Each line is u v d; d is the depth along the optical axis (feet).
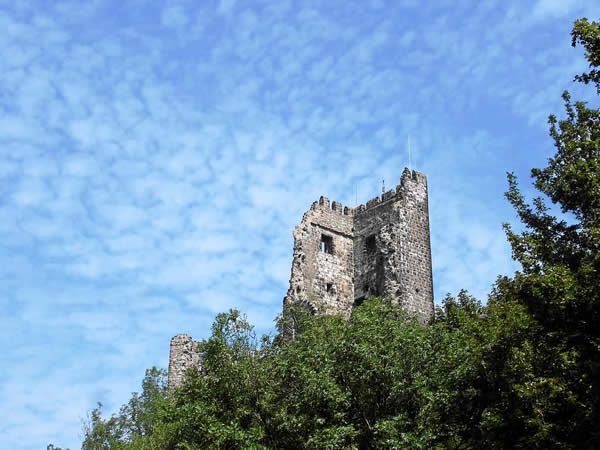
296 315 136.36
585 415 86.22
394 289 174.70
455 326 139.74
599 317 83.20
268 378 124.98
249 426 120.78
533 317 88.94
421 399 111.34
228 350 126.72
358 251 197.26
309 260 188.03
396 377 113.50
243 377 123.75
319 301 183.21
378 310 126.72
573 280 85.10
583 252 92.79
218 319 129.90
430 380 111.65
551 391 90.33
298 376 119.24
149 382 215.92
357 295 191.83
